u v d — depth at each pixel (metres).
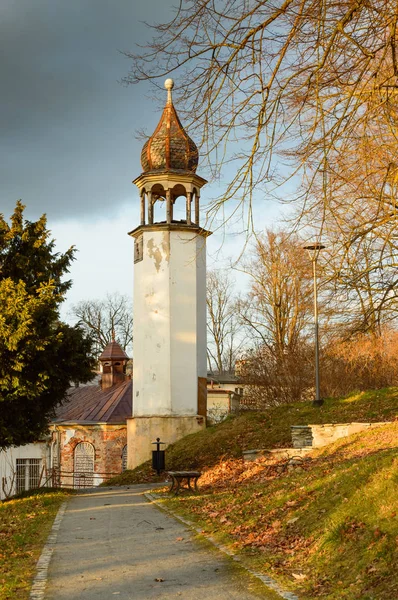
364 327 14.17
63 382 25.92
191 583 9.43
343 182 10.76
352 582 8.67
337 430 23.39
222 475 23.38
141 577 9.87
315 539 10.70
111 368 53.22
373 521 9.98
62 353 25.48
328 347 20.33
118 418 45.69
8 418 25.14
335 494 12.12
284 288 42.97
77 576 10.01
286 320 44.25
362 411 29.31
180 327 35.09
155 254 35.34
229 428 32.72
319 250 12.05
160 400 34.56
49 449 45.00
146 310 35.28
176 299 35.16
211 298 61.09
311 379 41.97
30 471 44.44
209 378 57.56
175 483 21.20
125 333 72.19
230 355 64.31
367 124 10.43
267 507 13.60
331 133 9.83
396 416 25.83
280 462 21.19
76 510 18.27
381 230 12.38
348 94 9.84
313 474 15.23
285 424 30.69
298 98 9.86
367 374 33.41
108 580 9.73
